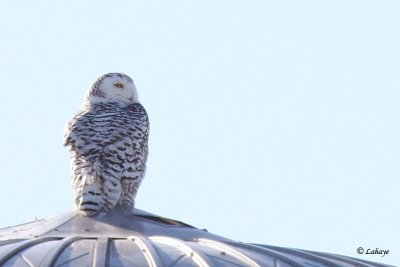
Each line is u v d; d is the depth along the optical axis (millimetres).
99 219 22703
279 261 21344
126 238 21594
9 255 20484
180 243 21188
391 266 23781
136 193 23531
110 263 20375
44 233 22234
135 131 23375
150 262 20469
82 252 20672
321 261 22438
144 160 23703
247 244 22062
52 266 20188
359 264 23094
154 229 22562
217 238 22547
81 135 23250
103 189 23000
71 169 23234
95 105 24031
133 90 24516
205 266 20422
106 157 23078
